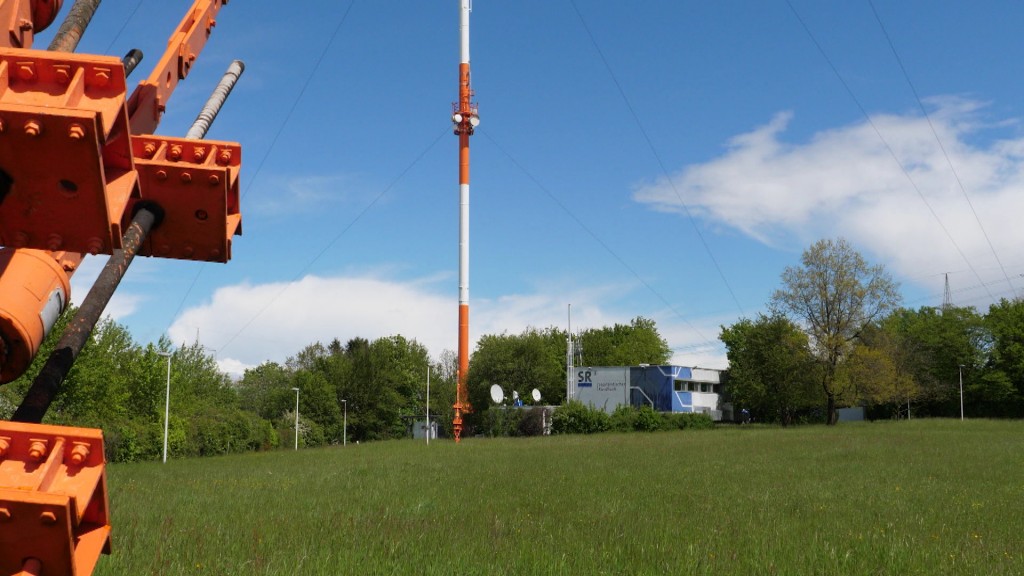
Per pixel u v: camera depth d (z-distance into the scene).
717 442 51.53
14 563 3.19
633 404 99.25
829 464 32.03
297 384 96.00
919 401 106.75
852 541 12.75
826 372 83.25
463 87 76.44
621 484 23.83
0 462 3.23
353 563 10.51
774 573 10.23
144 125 5.00
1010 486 23.06
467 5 77.19
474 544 12.23
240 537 13.09
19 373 3.76
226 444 63.75
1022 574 10.52
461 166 77.31
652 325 151.50
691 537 13.24
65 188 3.32
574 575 10.12
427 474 28.50
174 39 5.36
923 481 24.61
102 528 3.54
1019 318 100.44
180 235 5.09
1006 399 101.69
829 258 82.00
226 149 5.04
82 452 3.27
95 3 4.29
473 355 93.81
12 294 3.54
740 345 124.69
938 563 11.09
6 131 3.08
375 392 101.81
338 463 36.56
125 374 57.75
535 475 27.34
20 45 4.27
